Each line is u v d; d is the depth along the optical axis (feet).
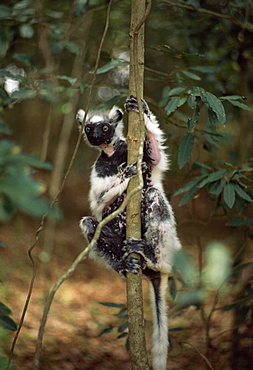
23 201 5.97
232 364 18.08
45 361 20.06
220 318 22.98
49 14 18.84
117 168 15.21
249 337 18.88
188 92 14.05
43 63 21.15
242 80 19.11
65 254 34.22
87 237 15.40
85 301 27.37
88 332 23.59
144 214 14.58
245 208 19.85
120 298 28.14
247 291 15.80
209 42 20.24
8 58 20.71
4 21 17.34
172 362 20.16
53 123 37.86
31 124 38.83
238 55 19.19
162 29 22.66
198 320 23.22
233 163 20.43
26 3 17.74
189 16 20.34
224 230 32.73
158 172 14.80
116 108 16.14
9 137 38.40
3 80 17.01
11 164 6.49
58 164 25.86
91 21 22.18
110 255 15.40
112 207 15.28
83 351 21.43
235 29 19.22
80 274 31.35
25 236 33.63
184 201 15.14
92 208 15.39
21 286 27.48
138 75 12.71
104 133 15.40
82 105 30.12
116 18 22.67
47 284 27.32
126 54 25.13
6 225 33.60
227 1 18.81
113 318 25.52
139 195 12.89
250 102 19.85
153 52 23.40
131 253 12.76
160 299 14.80
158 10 21.83
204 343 21.21
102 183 14.87
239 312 16.79
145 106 13.85
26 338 21.86
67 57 23.35
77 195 42.47
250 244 21.40
